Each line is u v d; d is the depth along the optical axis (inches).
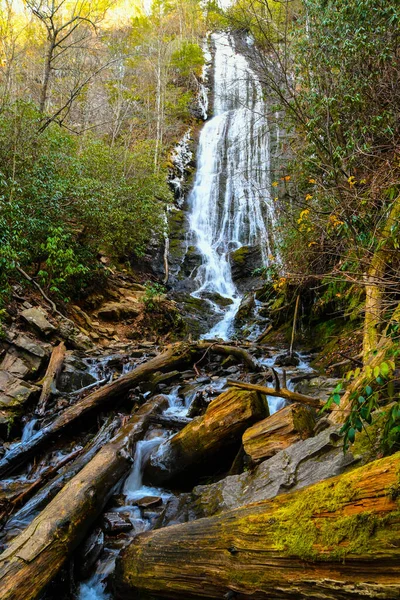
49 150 400.2
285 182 311.7
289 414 135.3
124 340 402.0
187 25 1168.8
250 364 266.8
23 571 98.8
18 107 379.2
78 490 130.3
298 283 263.3
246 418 148.5
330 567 67.1
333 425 120.4
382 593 59.9
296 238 270.4
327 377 227.1
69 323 347.6
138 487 166.4
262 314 452.1
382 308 159.8
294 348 319.3
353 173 220.7
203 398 210.5
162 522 132.8
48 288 377.1
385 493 65.4
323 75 246.5
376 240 179.8
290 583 70.7
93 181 419.5
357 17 235.1
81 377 272.2
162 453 167.0
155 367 261.3
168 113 888.3
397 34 226.5
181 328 462.6
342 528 67.7
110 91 820.6
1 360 256.7
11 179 319.6
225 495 125.1
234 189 749.3
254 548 78.4
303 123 237.8
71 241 396.2
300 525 74.0
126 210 497.0
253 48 273.6
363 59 232.2
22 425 224.5
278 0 258.2
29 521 148.4
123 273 529.3
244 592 76.9
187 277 617.6
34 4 481.1
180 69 1040.8
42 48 718.5
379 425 104.7
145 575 96.0
